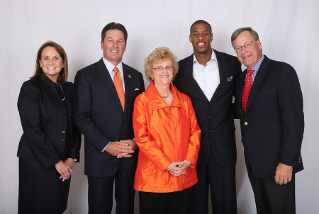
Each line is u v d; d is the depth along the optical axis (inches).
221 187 84.1
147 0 108.1
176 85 88.1
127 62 110.0
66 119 78.5
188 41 108.3
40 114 75.8
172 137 72.1
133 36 109.0
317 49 101.9
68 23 106.5
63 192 78.5
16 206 106.0
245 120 76.1
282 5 103.5
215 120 82.6
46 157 73.7
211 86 85.7
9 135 105.2
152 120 72.7
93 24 107.3
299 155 71.2
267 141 72.4
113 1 107.7
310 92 103.0
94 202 81.0
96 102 80.7
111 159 80.1
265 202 79.3
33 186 74.2
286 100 69.1
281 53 104.3
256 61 75.7
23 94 75.3
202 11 107.5
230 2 106.5
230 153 83.4
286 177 68.3
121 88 83.9
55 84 79.7
